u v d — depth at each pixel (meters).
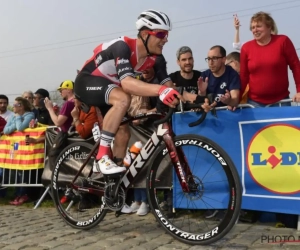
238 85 3.63
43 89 6.27
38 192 5.54
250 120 3.43
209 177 3.52
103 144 3.10
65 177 4.07
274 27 3.53
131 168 3.20
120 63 2.94
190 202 3.61
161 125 3.06
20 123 5.39
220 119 3.57
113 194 3.19
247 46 3.64
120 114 3.01
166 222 3.03
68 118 4.85
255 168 3.40
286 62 3.49
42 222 4.00
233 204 2.75
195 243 2.88
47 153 5.12
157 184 3.91
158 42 3.03
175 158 2.97
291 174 3.24
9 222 4.09
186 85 4.34
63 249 2.89
